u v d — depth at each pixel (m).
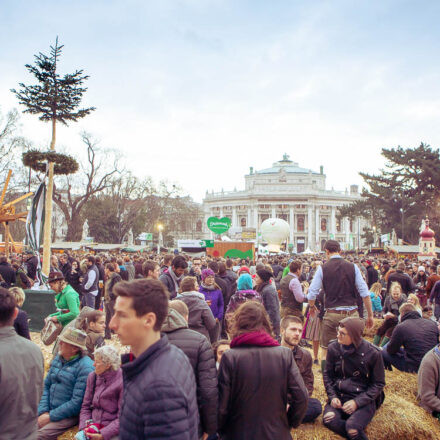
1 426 3.04
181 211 68.62
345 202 107.75
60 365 5.21
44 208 16.52
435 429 5.36
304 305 11.88
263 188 108.50
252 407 3.32
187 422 2.37
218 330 8.07
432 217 53.94
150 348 2.53
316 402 5.41
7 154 40.38
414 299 7.70
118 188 56.56
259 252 40.09
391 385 6.59
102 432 4.46
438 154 55.69
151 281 2.67
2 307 3.15
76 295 7.55
